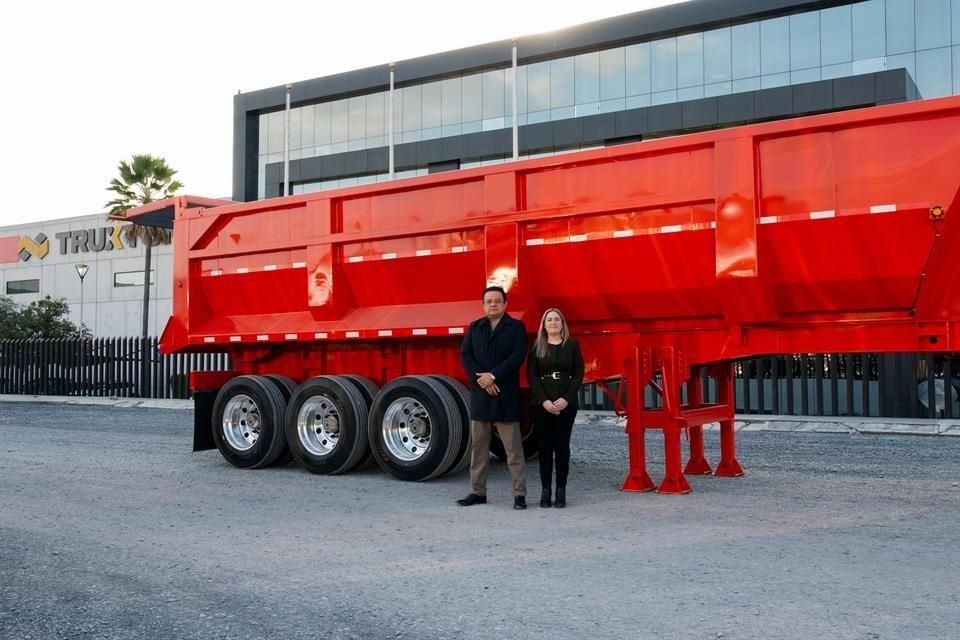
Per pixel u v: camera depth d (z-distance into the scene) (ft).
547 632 13.98
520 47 113.29
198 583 17.30
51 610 15.70
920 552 18.80
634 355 27.22
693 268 25.71
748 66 100.48
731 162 24.57
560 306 28.73
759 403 53.01
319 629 14.42
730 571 17.37
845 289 24.02
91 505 25.99
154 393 78.18
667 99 105.29
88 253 131.03
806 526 21.65
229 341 35.60
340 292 32.65
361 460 31.78
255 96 136.05
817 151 23.61
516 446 24.91
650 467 33.37
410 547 20.06
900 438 42.11
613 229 26.73
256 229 34.94
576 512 24.00
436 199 30.40
